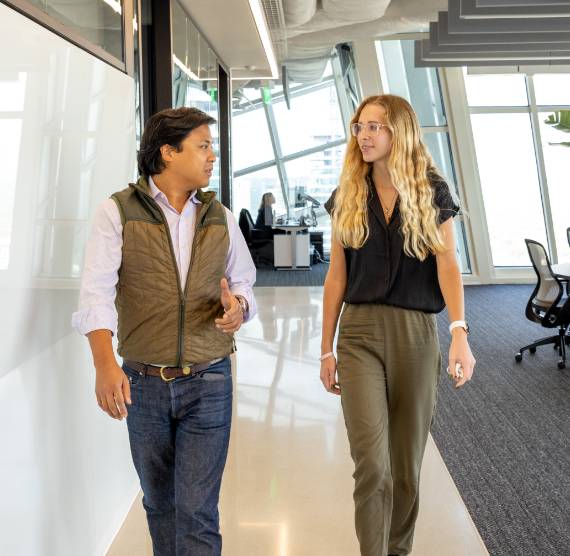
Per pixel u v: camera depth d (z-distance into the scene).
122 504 3.22
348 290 2.48
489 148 11.98
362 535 2.41
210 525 2.21
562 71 11.34
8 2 1.99
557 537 3.13
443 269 2.39
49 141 2.27
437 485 3.70
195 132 2.12
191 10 6.51
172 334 2.11
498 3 6.07
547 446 4.34
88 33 2.78
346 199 2.44
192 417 2.19
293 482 3.72
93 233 2.07
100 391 1.97
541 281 6.58
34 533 2.19
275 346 7.00
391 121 2.33
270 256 14.27
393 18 10.12
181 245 2.14
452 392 5.57
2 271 1.94
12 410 2.02
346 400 2.42
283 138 14.76
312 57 14.03
